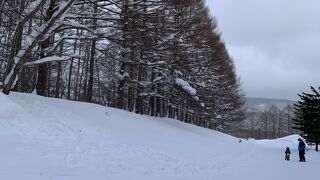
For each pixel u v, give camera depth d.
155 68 30.80
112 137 16.39
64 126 15.33
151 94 32.22
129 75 32.25
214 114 56.41
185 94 34.75
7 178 8.43
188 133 28.25
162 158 15.36
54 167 10.12
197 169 14.88
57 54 22.22
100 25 23.59
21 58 16.34
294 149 41.12
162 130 23.97
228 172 15.32
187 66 32.44
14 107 14.32
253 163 20.42
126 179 10.45
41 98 19.41
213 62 43.72
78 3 20.88
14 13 19.12
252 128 143.88
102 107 23.33
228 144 31.17
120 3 23.95
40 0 16.22
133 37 25.44
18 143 11.57
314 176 16.22
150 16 25.81
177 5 28.41
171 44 29.52
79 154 12.09
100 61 34.06
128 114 24.88
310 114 43.00
